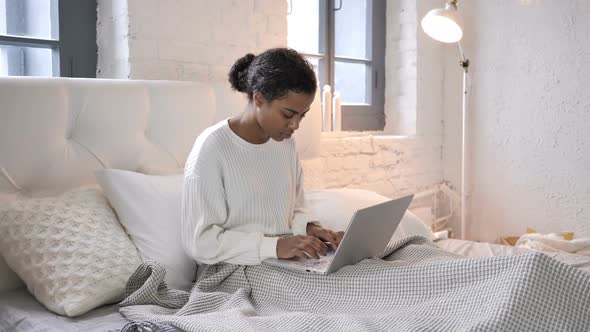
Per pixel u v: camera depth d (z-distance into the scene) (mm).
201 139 1611
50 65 2154
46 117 1646
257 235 1545
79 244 1472
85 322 1349
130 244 1588
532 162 3330
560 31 3166
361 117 3439
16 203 1522
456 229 3703
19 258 1466
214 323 1203
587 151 3131
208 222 1539
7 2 2039
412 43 3457
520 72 3332
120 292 1473
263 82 1490
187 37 2309
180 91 2018
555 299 1167
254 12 2566
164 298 1483
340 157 3021
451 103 3656
